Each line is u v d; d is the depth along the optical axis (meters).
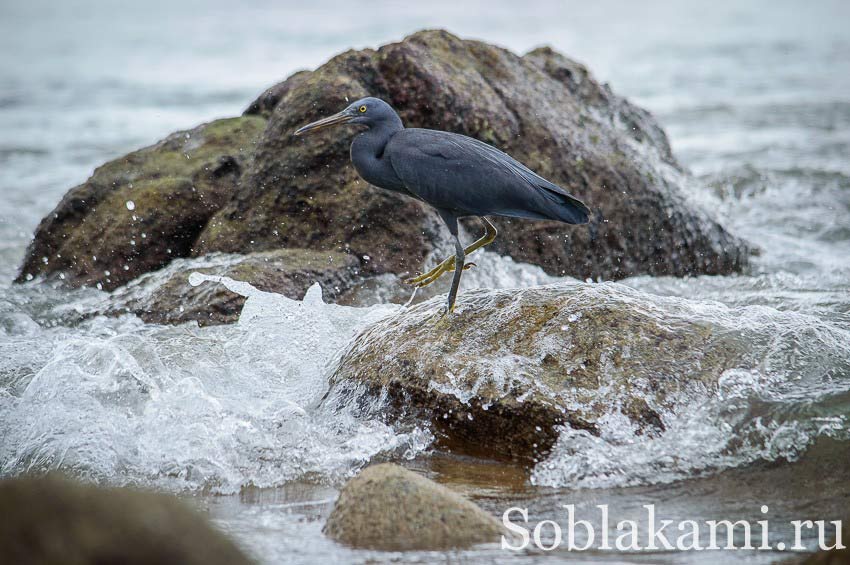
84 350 10.06
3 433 8.96
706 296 13.35
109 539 4.36
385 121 10.25
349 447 8.63
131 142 28.03
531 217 9.58
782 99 33.88
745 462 7.96
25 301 13.53
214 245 13.86
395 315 9.81
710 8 71.94
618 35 57.81
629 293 9.33
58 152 26.52
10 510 4.36
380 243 13.46
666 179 15.90
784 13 67.06
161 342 11.07
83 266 14.27
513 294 9.30
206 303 12.23
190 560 4.46
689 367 8.41
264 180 13.92
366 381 9.10
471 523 6.69
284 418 9.10
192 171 14.88
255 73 44.12
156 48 53.50
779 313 9.36
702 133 28.91
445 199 9.66
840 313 11.53
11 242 17.72
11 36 58.69
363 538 6.60
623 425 8.06
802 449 8.02
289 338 10.62
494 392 8.38
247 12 70.25
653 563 6.35
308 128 10.16
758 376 8.46
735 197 21.06
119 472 8.28
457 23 64.25
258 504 7.61
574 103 15.81
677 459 7.92
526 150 14.39
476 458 8.48
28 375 10.55
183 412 8.88
